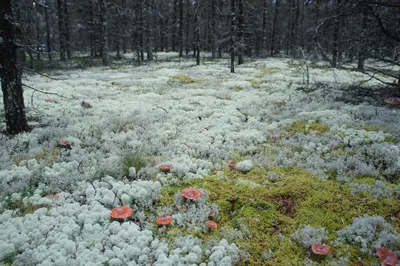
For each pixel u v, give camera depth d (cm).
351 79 1819
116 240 428
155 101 1309
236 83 1742
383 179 601
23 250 409
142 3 3469
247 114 1113
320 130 875
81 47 4547
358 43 1238
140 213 496
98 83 1770
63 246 412
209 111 1101
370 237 432
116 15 3434
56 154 721
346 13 1116
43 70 2552
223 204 534
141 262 393
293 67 2695
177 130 920
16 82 823
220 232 459
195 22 3366
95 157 709
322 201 533
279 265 400
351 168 653
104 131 884
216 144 794
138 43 3400
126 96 1414
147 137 854
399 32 1123
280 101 1277
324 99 1235
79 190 563
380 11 1137
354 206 516
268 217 497
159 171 648
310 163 672
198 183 608
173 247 425
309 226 464
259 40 4644
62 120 977
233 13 2319
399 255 396
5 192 543
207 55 4559
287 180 609
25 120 864
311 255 416
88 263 378
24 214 491
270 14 5038
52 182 578
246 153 771
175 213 507
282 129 925
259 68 2661
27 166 652
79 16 3856
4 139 785
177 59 3947
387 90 1242
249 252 423
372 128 827
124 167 638
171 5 4947
